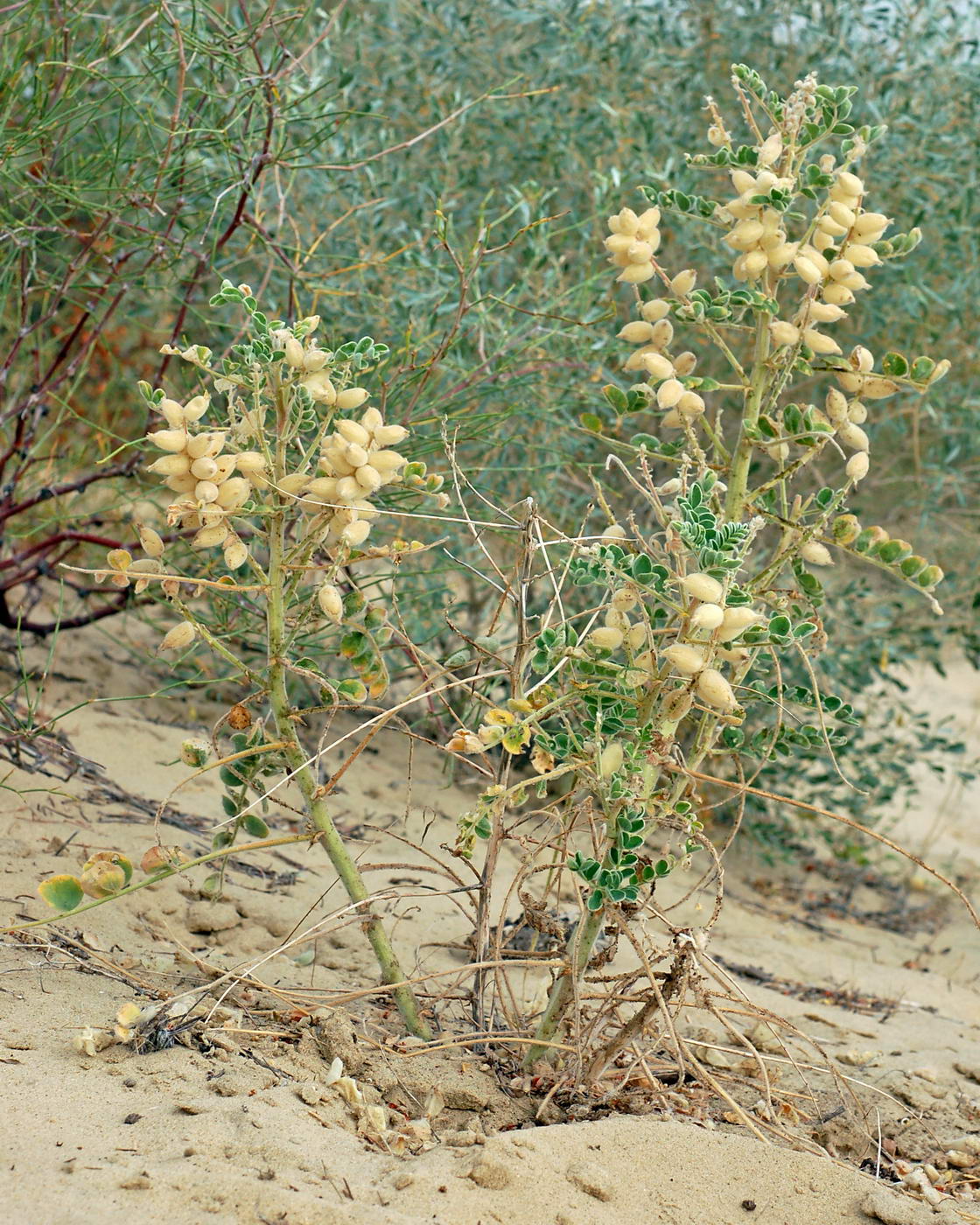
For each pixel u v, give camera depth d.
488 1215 1.75
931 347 4.81
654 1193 1.89
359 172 4.18
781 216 2.27
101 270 3.68
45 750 3.23
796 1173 1.98
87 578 4.12
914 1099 2.66
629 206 4.66
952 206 4.61
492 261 4.07
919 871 5.38
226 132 3.28
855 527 2.29
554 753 2.14
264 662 4.34
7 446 4.12
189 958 2.43
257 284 4.24
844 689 5.03
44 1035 2.05
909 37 4.82
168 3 3.31
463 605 4.28
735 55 4.98
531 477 4.26
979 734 7.46
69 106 3.38
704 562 1.98
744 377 2.41
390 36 4.77
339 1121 1.97
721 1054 2.64
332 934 2.90
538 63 4.70
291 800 3.79
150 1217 1.58
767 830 4.88
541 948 2.84
